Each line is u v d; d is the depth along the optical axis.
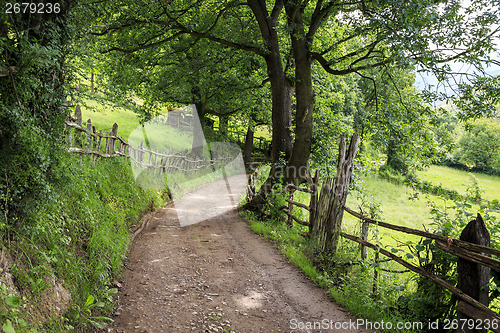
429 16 6.43
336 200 5.63
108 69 11.88
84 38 3.60
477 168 40.16
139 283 4.37
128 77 13.45
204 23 11.56
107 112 16.81
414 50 6.55
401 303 4.09
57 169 3.45
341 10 8.75
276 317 3.83
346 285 4.72
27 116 3.02
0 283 2.37
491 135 38.22
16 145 2.91
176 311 3.75
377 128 9.45
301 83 9.14
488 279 3.10
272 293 4.46
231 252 5.91
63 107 3.59
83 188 4.91
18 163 2.91
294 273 5.19
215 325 3.54
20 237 2.91
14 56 2.84
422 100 8.26
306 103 9.16
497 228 3.56
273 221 7.98
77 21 3.52
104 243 4.41
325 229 5.75
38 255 3.00
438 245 3.41
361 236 5.16
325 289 4.70
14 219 2.87
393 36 6.61
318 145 10.08
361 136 10.86
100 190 5.83
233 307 3.98
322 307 4.16
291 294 4.46
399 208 18.00
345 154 5.84
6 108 2.72
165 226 7.11
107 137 7.65
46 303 2.77
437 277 3.54
